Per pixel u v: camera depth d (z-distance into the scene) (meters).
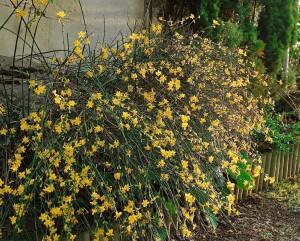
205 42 3.36
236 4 5.38
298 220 3.87
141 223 2.43
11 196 2.31
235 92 3.41
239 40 4.94
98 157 2.66
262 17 6.17
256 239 3.40
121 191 2.31
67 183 2.34
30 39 4.31
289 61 7.80
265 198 4.36
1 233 2.17
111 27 5.12
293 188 4.73
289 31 6.20
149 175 2.58
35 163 2.37
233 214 3.79
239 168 3.29
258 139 4.61
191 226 3.34
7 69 3.62
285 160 5.01
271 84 5.26
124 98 2.57
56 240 2.12
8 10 4.10
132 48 3.05
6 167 2.33
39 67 3.85
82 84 2.62
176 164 2.72
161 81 2.71
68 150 2.21
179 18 5.32
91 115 2.50
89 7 4.86
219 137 3.12
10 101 2.82
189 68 3.05
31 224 2.40
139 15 5.43
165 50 3.08
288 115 6.06
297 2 6.47
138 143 2.55
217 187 3.10
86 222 2.47
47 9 4.43
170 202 2.86
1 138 2.59
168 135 2.67
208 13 5.02
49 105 2.47
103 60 2.91
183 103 2.94
